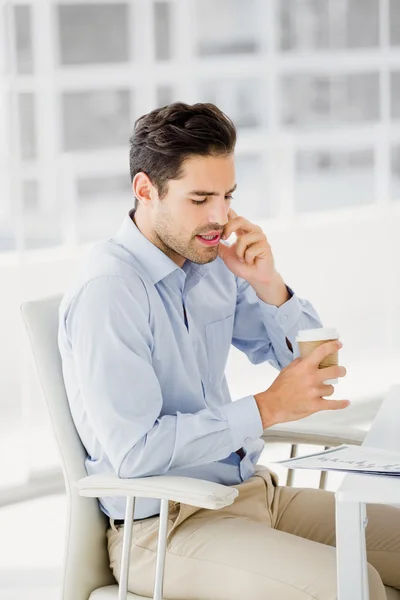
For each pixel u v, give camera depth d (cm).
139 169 216
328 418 497
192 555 200
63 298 217
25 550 366
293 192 702
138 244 219
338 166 1520
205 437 200
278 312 245
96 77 746
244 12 1501
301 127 1423
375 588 182
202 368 234
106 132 1608
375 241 711
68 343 211
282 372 206
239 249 238
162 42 1307
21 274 506
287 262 682
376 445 192
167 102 942
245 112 1448
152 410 201
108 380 200
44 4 665
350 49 1406
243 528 204
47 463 450
